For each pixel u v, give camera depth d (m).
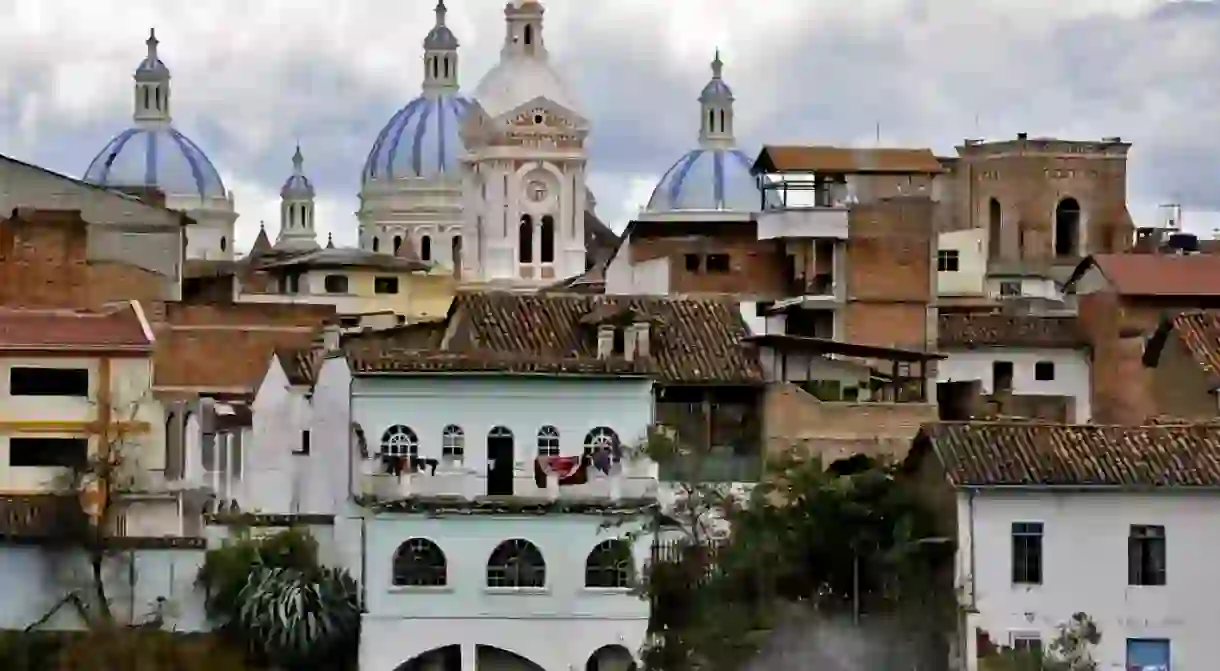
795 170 142.50
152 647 100.12
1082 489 96.62
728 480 106.12
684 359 112.25
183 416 115.31
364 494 102.44
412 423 103.56
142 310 128.00
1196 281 133.88
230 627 102.06
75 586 102.94
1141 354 126.56
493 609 102.12
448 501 102.19
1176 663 97.25
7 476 109.94
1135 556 97.25
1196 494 97.19
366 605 101.94
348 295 177.88
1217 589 97.25
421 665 102.69
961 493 96.31
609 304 116.81
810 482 99.88
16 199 143.75
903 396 114.75
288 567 102.81
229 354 138.50
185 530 110.19
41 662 100.56
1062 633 96.38
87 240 141.88
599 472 103.06
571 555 102.62
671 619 101.56
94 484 109.12
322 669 101.81
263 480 112.38
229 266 189.38
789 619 97.62
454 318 118.62
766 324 131.62
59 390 110.69
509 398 103.69
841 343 115.06
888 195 140.88
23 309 122.00
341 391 105.75
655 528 102.56
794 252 140.12
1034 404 128.25
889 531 98.25
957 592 96.25
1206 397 115.12
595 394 104.06
